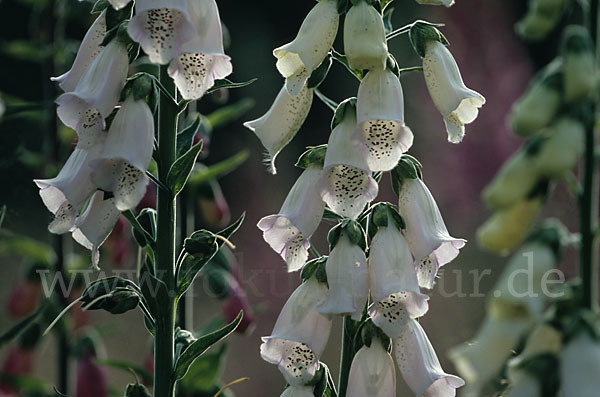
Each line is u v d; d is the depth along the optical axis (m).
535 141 1.09
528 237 1.10
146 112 1.07
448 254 1.09
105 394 1.47
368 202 1.07
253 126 1.10
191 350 1.09
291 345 1.09
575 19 1.42
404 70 1.09
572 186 1.09
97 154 1.07
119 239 1.48
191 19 1.05
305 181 1.08
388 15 1.13
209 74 1.06
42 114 1.49
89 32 1.09
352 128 1.07
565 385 1.07
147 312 1.10
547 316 1.09
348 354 1.10
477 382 1.08
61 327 1.47
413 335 1.09
